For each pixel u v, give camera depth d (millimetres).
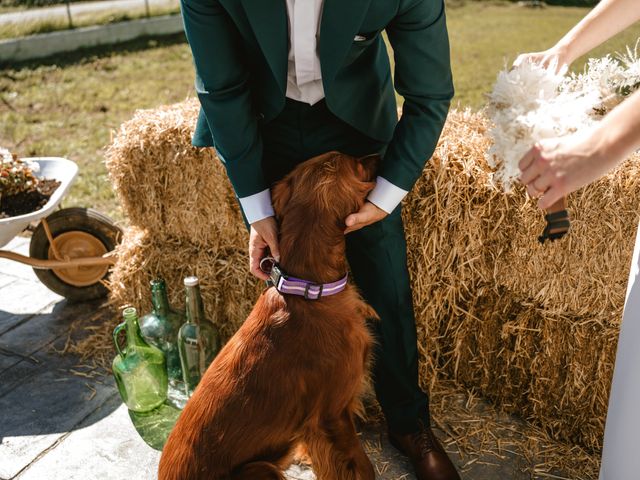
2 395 3014
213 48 1867
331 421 2072
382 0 1713
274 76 1898
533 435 2684
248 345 2002
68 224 3504
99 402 2955
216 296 3154
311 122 2131
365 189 2006
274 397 1935
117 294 3354
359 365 2080
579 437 2617
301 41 1832
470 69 8383
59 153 5848
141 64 9344
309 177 1979
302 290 1989
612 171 2234
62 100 7578
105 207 4715
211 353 2811
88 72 8914
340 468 2115
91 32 10422
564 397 2602
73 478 2527
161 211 3184
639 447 1518
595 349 2455
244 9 1741
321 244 1973
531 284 2516
